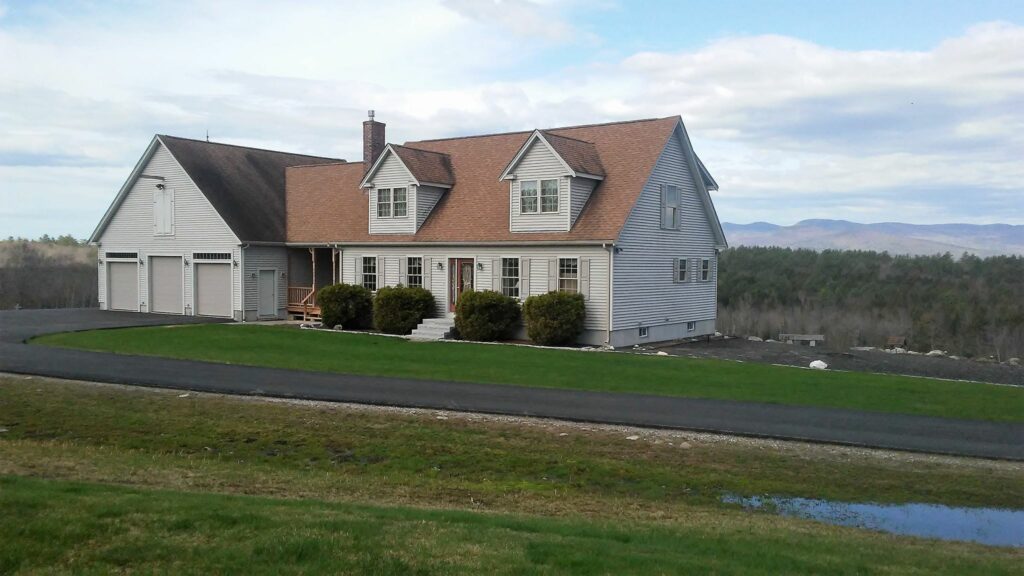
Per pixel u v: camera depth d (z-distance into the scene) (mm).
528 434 14047
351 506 8938
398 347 25750
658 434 14266
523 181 29141
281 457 12289
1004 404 17047
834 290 69312
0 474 9523
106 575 6117
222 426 14000
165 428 13742
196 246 36812
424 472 11773
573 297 27312
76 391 16703
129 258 39562
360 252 34156
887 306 62938
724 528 9375
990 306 57781
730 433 14328
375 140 37312
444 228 31484
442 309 31344
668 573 6758
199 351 23562
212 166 37875
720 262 81312
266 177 39875
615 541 8047
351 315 32406
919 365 25422
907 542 9250
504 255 29656
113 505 7797
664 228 30219
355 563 6559
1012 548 9281
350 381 18703
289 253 37438
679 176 31234
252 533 7219
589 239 27219
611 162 29828
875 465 12680
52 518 7219
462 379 19328
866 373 21641
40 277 60500
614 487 11406
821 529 9695
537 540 7656
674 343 30500
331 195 38000
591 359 23234
